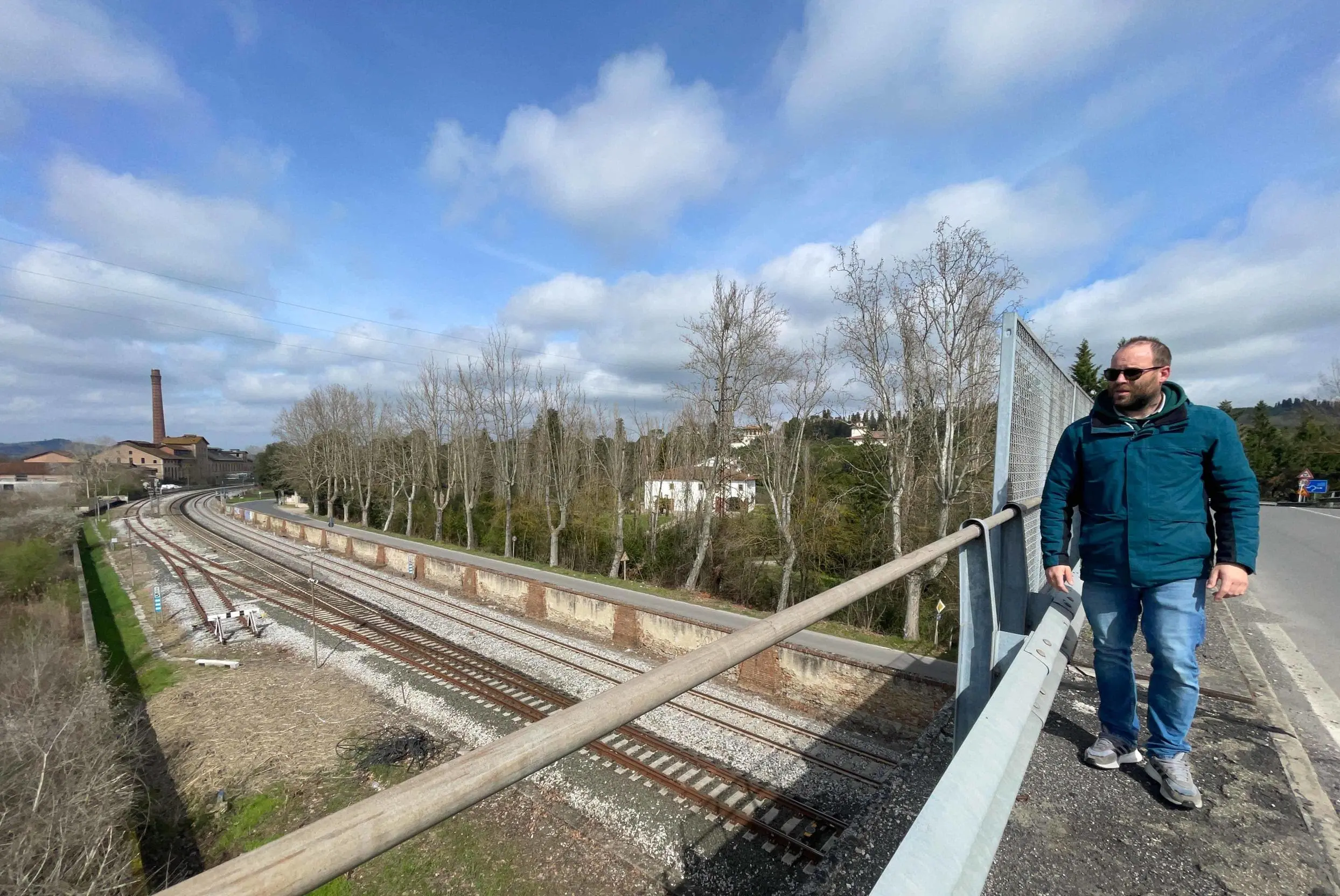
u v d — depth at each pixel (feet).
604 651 56.18
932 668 42.83
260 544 136.05
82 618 70.59
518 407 122.21
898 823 7.80
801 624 4.33
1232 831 7.13
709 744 37.06
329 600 77.92
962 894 3.25
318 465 204.33
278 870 1.66
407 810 2.03
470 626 64.13
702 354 83.46
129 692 50.62
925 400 62.54
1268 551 41.88
